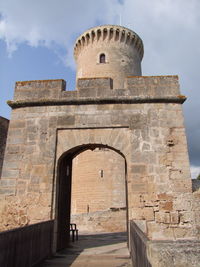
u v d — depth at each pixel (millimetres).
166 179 6676
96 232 14523
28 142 7363
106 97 7469
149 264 2457
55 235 6719
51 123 7473
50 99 7613
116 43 23406
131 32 23969
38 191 6863
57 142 7324
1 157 13977
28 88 7934
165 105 7398
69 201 8680
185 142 7020
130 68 22984
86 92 7684
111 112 7402
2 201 6887
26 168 7117
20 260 4426
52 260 6016
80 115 7461
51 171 7004
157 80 7656
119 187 19109
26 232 4777
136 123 7238
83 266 5500
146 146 7004
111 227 15094
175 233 6199
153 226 6289
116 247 8227
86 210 19000
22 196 6875
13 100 7801
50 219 6609
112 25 23516
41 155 7191
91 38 23672
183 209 6402
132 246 5465
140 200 6512
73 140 7289
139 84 7637
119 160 19844
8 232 3953
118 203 18688
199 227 6223
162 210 6414
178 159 6855
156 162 6840
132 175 6746
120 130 7246
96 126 7297
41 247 5703
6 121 14688
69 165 8750
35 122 7547
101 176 19469
